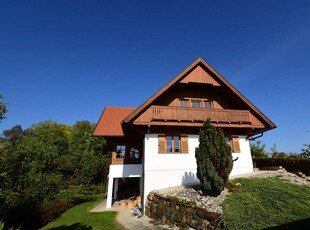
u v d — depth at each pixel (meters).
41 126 49.03
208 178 10.01
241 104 16.72
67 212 14.66
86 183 25.94
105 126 18.80
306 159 16.22
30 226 10.60
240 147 15.76
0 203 9.48
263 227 6.63
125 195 21.89
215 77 16.22
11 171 11.35
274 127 15.74
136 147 18.25
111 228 9.98
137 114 14.17
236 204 8.16
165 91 15.15
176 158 14.41
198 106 16.78
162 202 11.38
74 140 34.34
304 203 7.88
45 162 18.42
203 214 8.46
